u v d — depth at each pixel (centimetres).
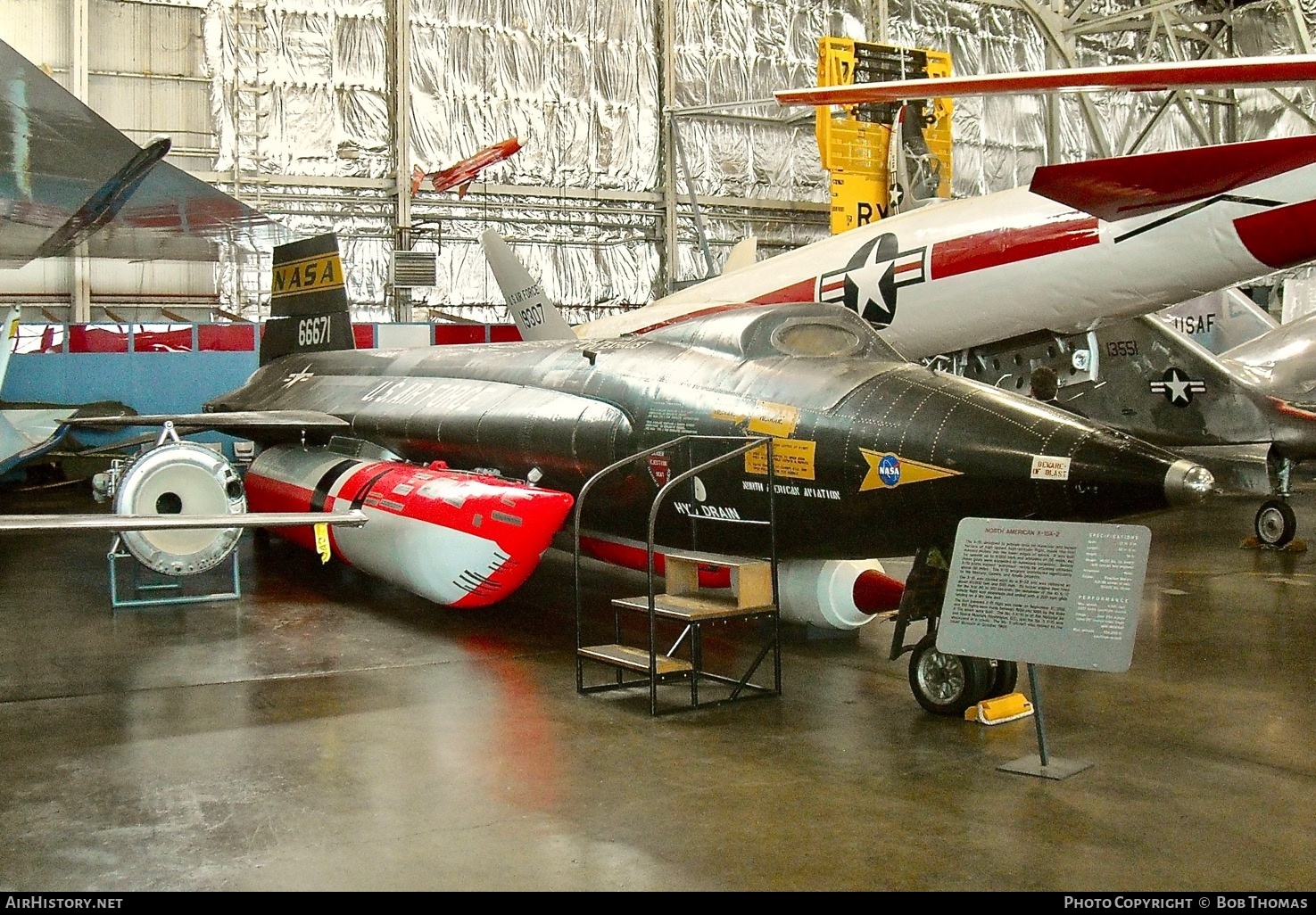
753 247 1422
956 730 538
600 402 775
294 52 1995
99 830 409
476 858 382
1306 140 725
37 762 491
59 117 921
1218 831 404
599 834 403
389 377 1098
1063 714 562
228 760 492
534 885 360
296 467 977
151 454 820
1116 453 539
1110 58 2605
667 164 2223
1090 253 920
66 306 1930
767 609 595
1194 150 743
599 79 2188
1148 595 892
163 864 378
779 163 2341
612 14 2189
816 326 709
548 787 454
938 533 586
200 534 830
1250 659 679
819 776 468
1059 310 972
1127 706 577
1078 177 767
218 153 1966
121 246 1589
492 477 787
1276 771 473
